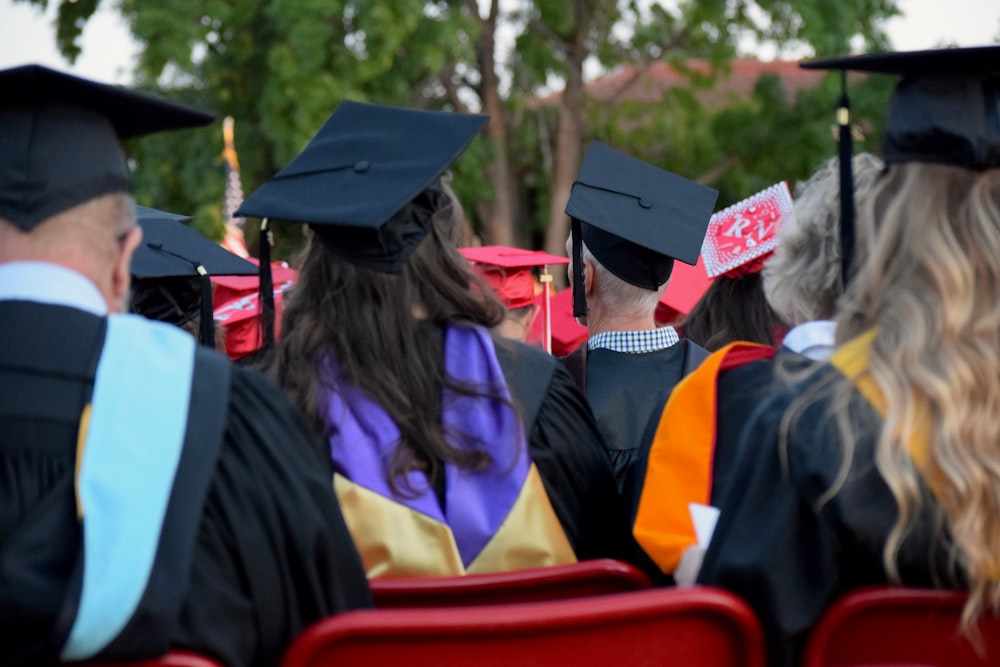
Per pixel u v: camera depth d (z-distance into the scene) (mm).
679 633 3547
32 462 3490
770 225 7516
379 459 4691
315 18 32469
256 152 36188
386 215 4746
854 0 37469
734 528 3785
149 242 7508
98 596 3299
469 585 4066
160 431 3592
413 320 4930
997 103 3900
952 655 3572
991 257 3604
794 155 39031
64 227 3664
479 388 4906
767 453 3803
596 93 52312
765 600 3670
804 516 3699
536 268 10836
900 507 3459
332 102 32500
